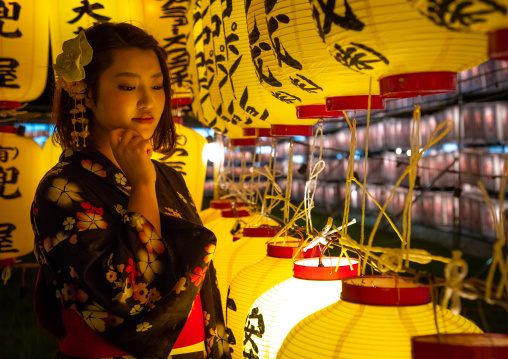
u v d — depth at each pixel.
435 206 9.03
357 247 1.44
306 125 2.29
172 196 2.00
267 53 1.68
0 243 4.68
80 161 1.74
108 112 1.74
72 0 3.49
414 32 1.12
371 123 10.78
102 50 1.73
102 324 1.59
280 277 2.07
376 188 10.85
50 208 1.62
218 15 2.58
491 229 7.34
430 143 1.29
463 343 1.11
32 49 4.08
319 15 1.22
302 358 1.29
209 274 1.99
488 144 7.82
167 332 1.65
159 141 2.08
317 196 13.37
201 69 3.58
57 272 1.61
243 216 3.55
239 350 2.12
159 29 3.94
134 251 1.57
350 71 1.46
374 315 1.29
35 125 10.87
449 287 1.12
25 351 4.65
